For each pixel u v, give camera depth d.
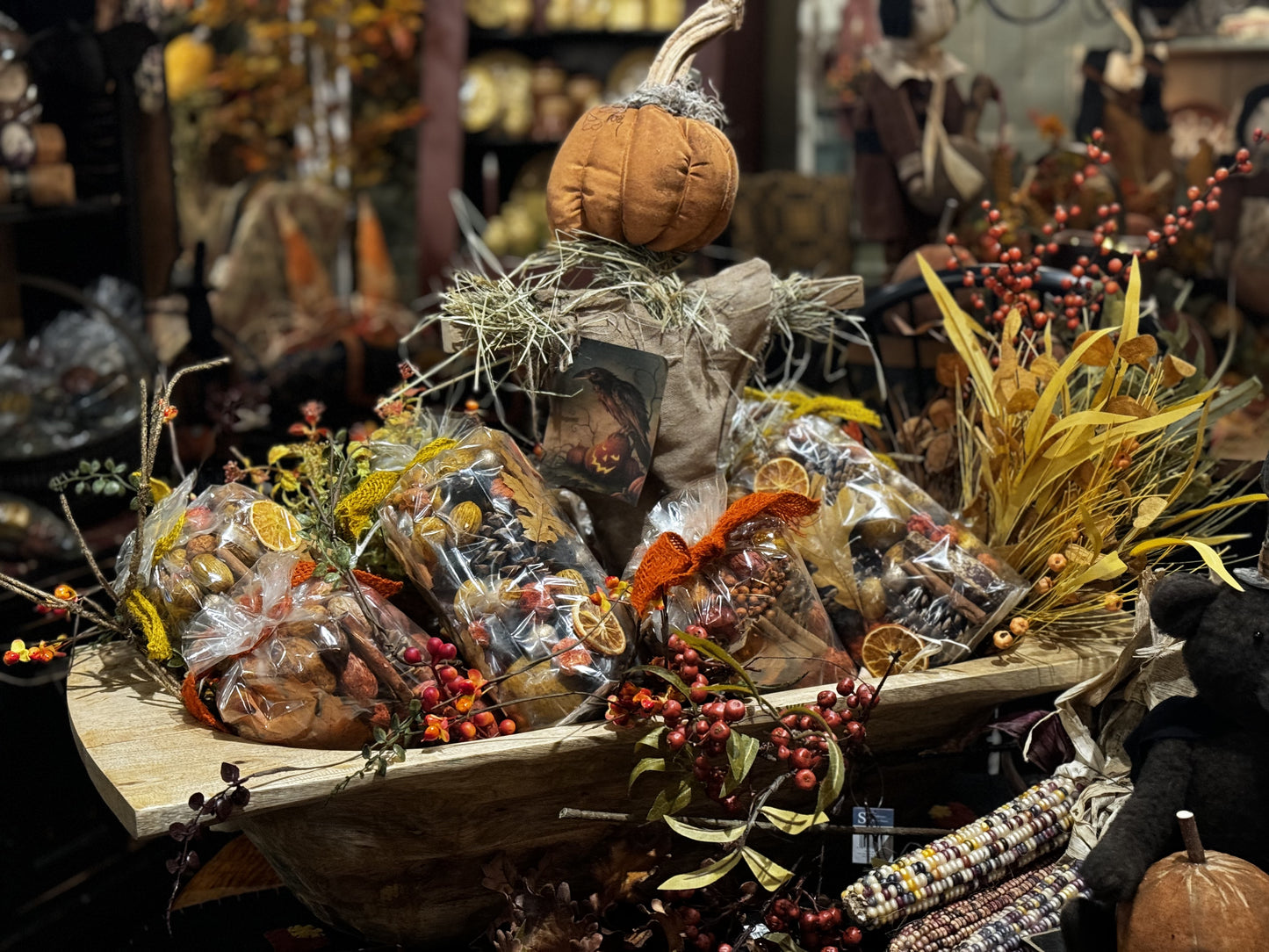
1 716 1.87
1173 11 3.06
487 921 1.05
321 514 1.10
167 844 1.55
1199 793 0.93
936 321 1.73
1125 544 1.20
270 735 0.97
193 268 2.50
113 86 2.44
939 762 1.16
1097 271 1.40
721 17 1.18
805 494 1.20
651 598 1.01
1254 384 1.27
